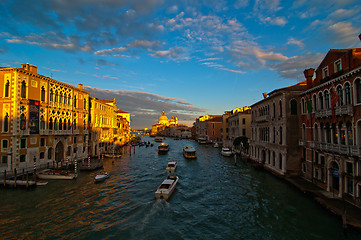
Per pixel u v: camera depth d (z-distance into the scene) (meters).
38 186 20.92
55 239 11.91
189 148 47.97
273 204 16.53
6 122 22.52
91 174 26.56
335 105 16.34
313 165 19.73
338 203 14.49
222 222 14.20
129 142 85.31
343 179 15.27
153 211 15.74
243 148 43.03
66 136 30.64
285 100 22.97
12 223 13.59
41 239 11.88
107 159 40.22
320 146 17.95
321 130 18.52
